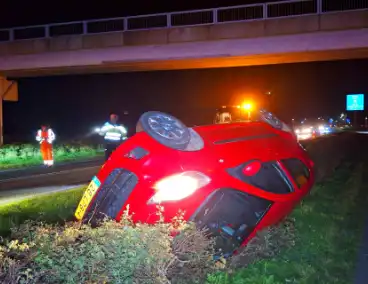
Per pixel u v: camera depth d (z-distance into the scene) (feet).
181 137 15.78
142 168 15.34
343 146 73.05
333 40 82.02
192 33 91.45
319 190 30.60
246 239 16.71
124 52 97.50
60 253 12.14
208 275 14.66
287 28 84.58
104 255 11.78
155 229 12.94
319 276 15.62
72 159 77.00
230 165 16.06
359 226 21.85
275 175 17.46
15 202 33.14
